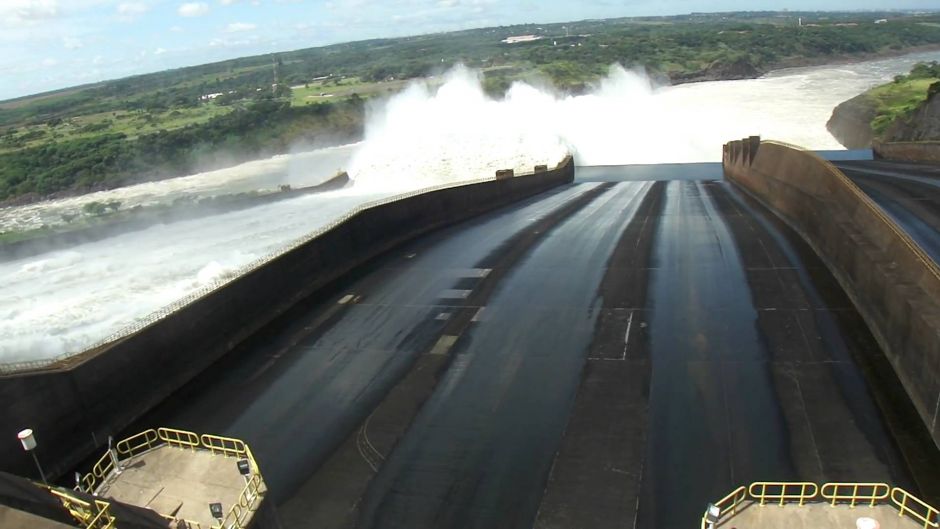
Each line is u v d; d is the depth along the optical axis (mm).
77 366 17031
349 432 17203
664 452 15367
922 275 17797
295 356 21766
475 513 13961
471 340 21828
